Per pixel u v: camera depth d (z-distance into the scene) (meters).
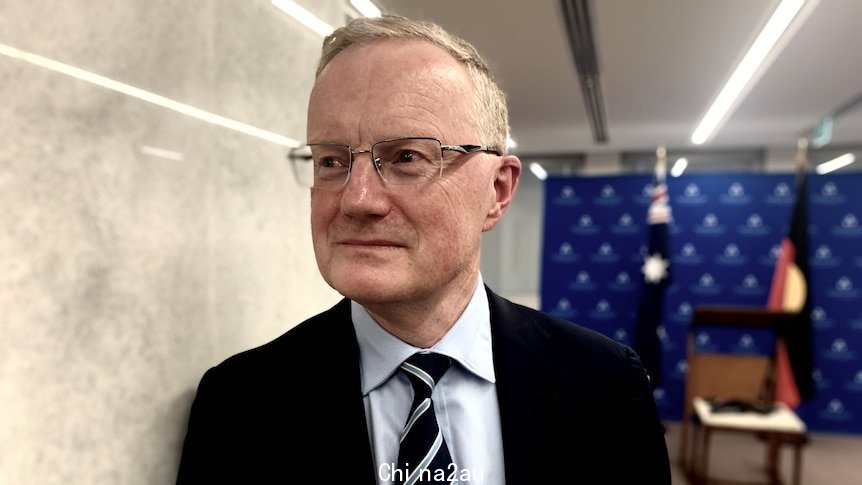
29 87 0.46
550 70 3.15
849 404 3.63
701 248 3.96
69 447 0.50
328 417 0.59
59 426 0.49
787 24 2.41
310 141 0.54
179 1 0.62
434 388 0.60
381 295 0.51
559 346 0.68
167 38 0.60
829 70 3.08
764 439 3.37
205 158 0.67
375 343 0.61
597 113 4.12
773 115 4.10
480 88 0.55
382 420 0.60
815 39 2.64
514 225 5.90
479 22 2.44
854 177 3.60
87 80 0.51
